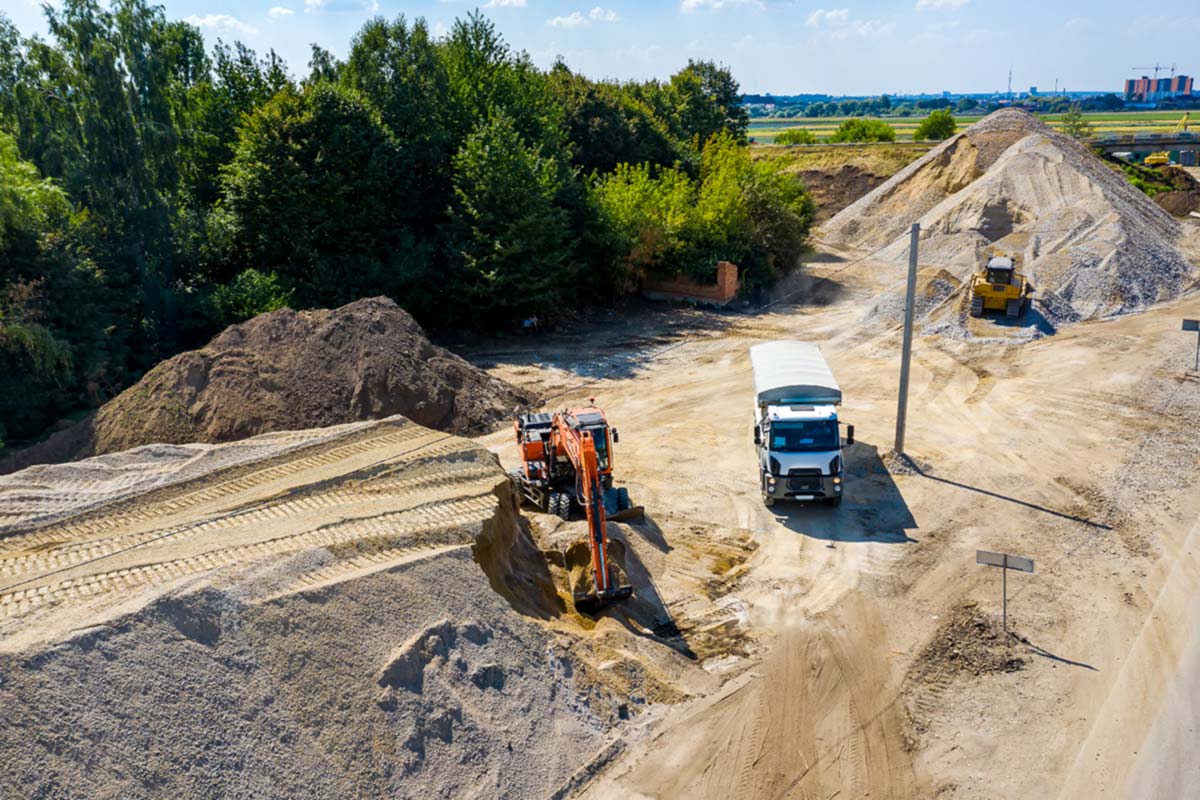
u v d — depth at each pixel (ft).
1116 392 94.99
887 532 66.13
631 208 144.15
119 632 36.45
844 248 211.41
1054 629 51.88
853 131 377.91
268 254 121.80
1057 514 67.56
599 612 53.26
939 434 86.28
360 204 125.18
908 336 75.61
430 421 87.45
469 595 45.16
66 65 112.88
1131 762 40.73
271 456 59.52
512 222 125.70
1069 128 317.63
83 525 50.39
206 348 88.89
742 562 62.08
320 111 120.67
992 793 39.22
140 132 113.50
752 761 41.37
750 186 164.55
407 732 38.14
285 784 34.81
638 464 81.05
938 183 219.82
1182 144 318.86
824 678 47.85
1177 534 63.05
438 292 126.82
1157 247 146.92
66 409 92.12
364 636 40.65
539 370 111.75
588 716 43.32
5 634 36.63
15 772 30.96
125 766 32.86
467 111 141.49
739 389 103.09
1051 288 131.64
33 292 90.74
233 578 40.96
